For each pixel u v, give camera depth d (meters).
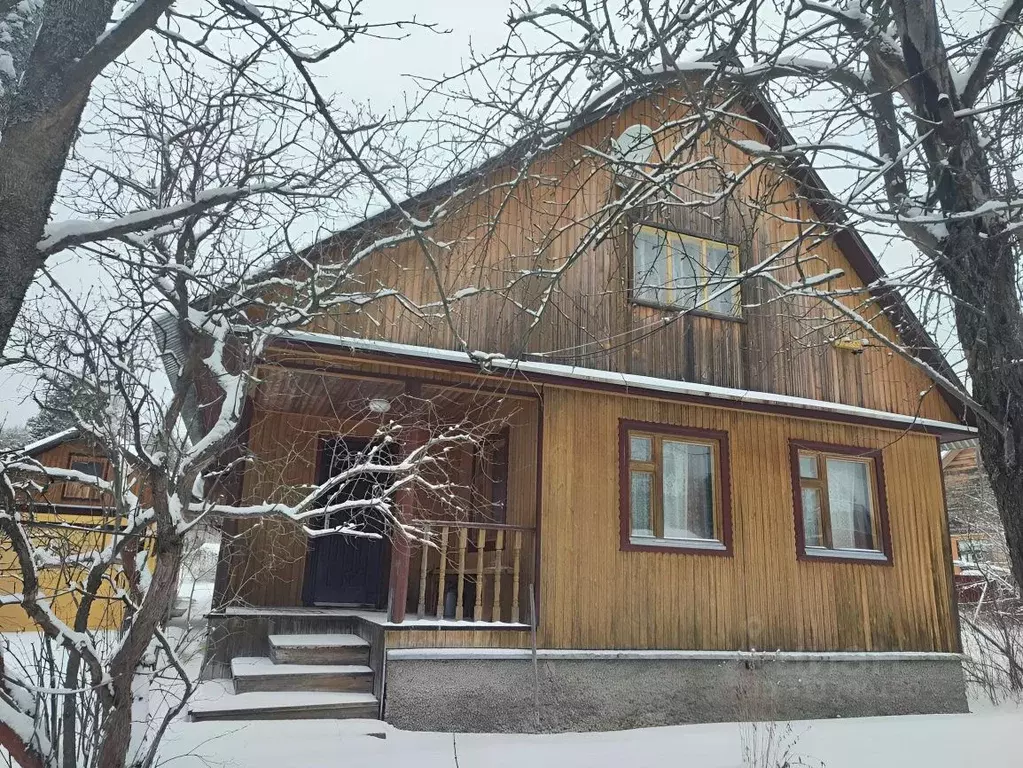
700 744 7.38
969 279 4.73
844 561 9.78
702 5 4.40
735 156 10.55
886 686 9.52
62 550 4.23
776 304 10.27
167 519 3.57
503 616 8.92
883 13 5.18
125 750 3.46
